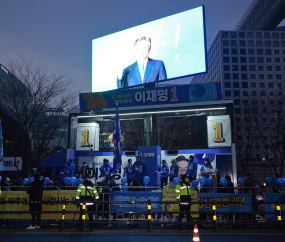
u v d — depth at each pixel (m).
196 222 10.17
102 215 12.05
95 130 19.72
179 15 22.92
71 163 17.58
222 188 13.05
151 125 19.23
